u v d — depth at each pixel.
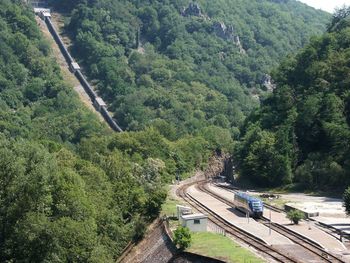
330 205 127.75
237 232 97.94
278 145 171.75
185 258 84.00
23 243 77.94
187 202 136.00
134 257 99.62
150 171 149.38
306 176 160.00
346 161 151.62
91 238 80.94
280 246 86.12
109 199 105.75
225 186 179.75
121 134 194.12
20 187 80.12
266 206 129.12
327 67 194.62
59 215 83.75
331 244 88.44
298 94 196.75
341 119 169.25
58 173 89.12
